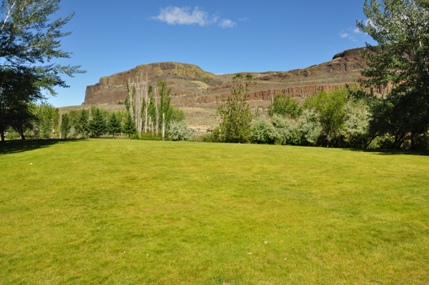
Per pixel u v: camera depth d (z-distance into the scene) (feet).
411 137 71.46
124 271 13.32
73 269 13.53
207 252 14.99
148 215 20.42
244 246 15.62
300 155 51.47
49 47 60.70
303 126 92.32
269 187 27.94
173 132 122.01
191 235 17.06
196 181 30.32
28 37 59.00
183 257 14.52
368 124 77.92
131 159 43.91
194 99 634.02
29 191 26.53
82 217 20.06
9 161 41.47
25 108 78.54
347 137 84.89
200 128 282.97
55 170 35.45
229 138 106.01
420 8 57.36
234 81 109.60
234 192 26.18
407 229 17.44
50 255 14.83
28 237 16.94
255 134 100.63
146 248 15.48
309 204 22.63
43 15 59.47
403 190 26.48
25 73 59.72
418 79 58.49
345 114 84.79
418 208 21.22
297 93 511.81
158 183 29.45
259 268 13.46
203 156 48.26
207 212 20.95
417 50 55.31
